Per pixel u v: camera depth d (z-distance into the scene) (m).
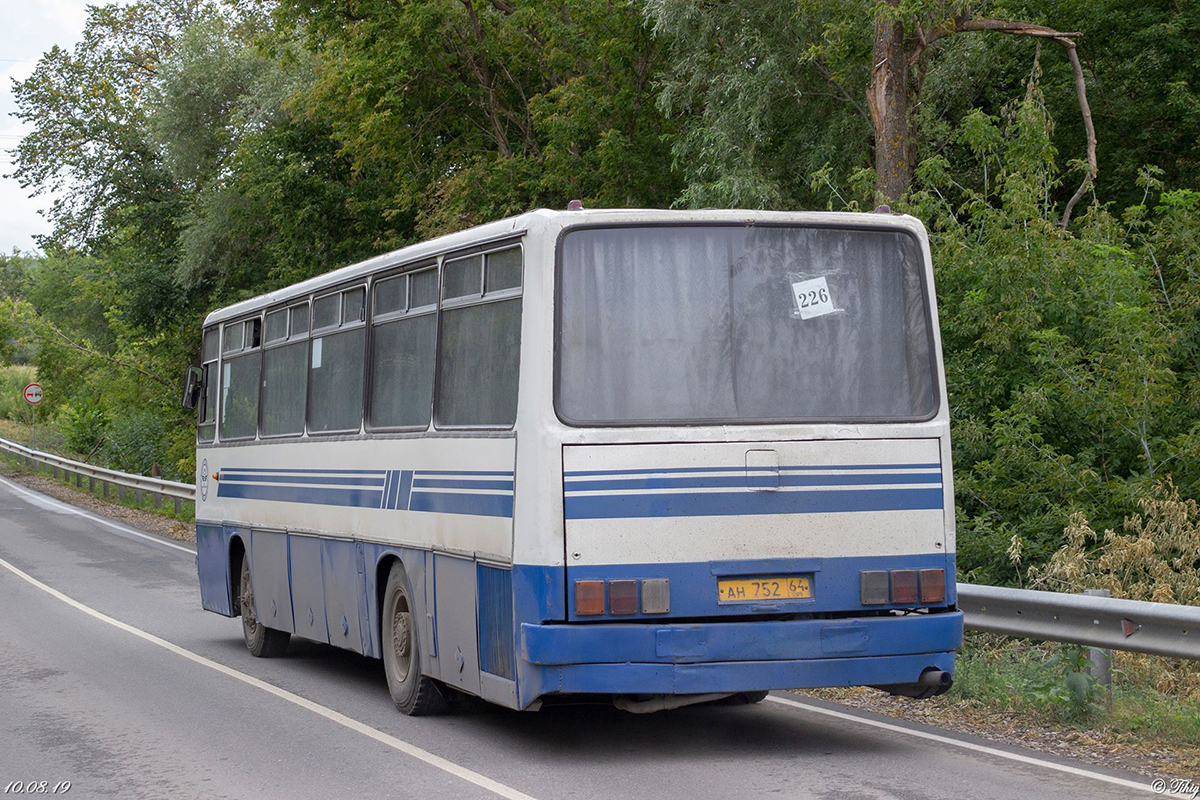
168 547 24.75
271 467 12.11
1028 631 8.99
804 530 7.61
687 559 7.44
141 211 45.78
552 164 28.48
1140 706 8.61
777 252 7.91
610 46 26.59
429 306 9.00
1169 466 13.68
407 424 9.27
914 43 18.06
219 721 9.24
